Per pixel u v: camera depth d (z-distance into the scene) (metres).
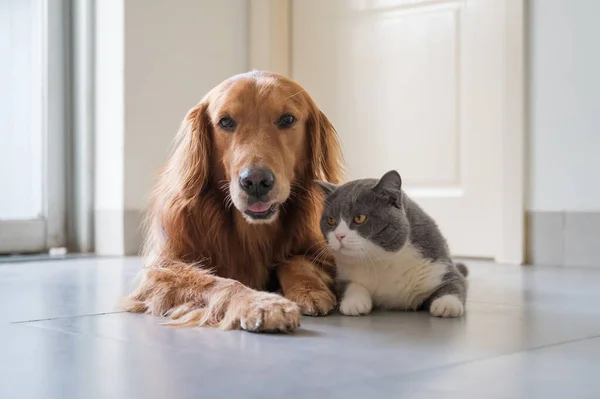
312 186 2.18
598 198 3.27
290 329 1.63
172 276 1.92
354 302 1.89
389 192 1.92
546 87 3.39
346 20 4.03
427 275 1.94
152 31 3.77
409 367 1.30
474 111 3.62
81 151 3.87
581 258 3.30
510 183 3.47
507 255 3.47
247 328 1.63
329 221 1.99
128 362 1.34
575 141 3.32
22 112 3.78
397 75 3.86
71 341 1.54
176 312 1.82
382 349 1.45
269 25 4.20
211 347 1.47
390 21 3.88
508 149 3.48
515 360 1.35
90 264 3.25
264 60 4.21
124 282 2.59
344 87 4.05
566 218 3.34
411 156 3.82
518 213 3.45
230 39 4.14
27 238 3.75
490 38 3.57
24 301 2.13
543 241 3.41
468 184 3.63
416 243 1.94
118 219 3.72
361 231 1.91
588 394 1.12
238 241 2.11
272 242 2.17
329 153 2.23
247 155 1.90
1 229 3.64
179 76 3.90
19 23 3.74
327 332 1.64
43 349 1.45
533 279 2.77
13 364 1.32
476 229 3.61
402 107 3.85
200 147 2.07
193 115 2.11
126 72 3.68
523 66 3.44
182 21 3.90
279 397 1.10
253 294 1.73
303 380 1.20
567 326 1.73
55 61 3.85
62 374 1.25
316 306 1.88
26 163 3.80
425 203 3.75
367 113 3.97
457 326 1.72
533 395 1.11
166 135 3.86
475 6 3.61
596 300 2.19
